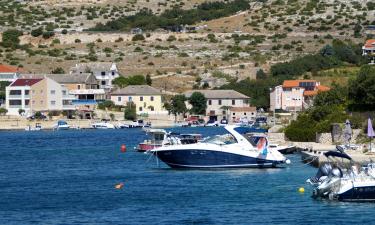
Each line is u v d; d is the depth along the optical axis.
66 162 152.75
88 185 117.81
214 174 125.56
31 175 131.62
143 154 167.00
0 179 126.62
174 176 124.38
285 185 112.88
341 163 105.31
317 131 170.75
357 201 97.62
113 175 128.88
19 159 160.38
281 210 94.56
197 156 131.50
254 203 99.25
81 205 100.50
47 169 140.50
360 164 107.31
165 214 93.75
